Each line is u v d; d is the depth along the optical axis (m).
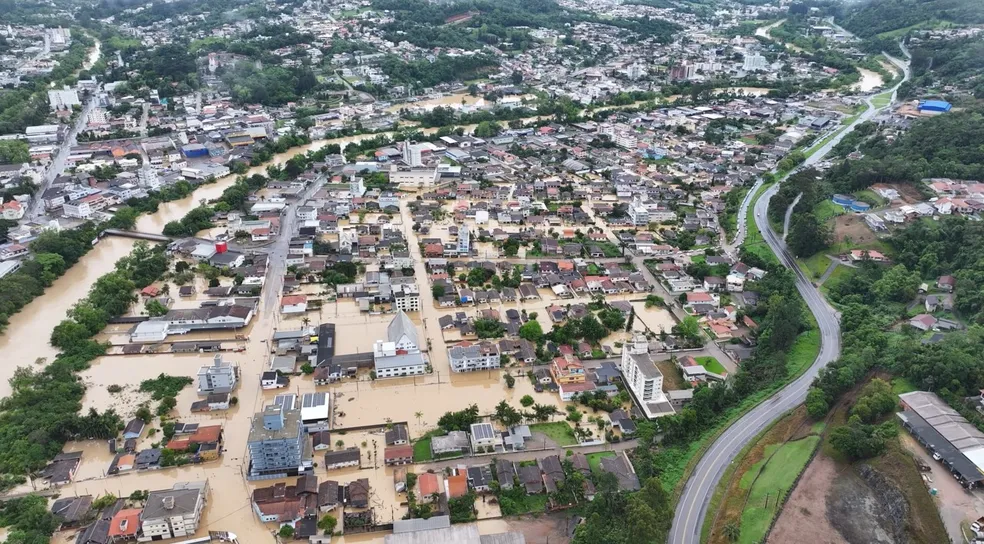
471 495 179.50
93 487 183.88
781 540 165.75
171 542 167.25
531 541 167.88
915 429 192.62
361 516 173.50
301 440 192.38
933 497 171.88
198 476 189.00
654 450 198.50
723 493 182.12
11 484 180.25
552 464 188.75
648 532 154.00
